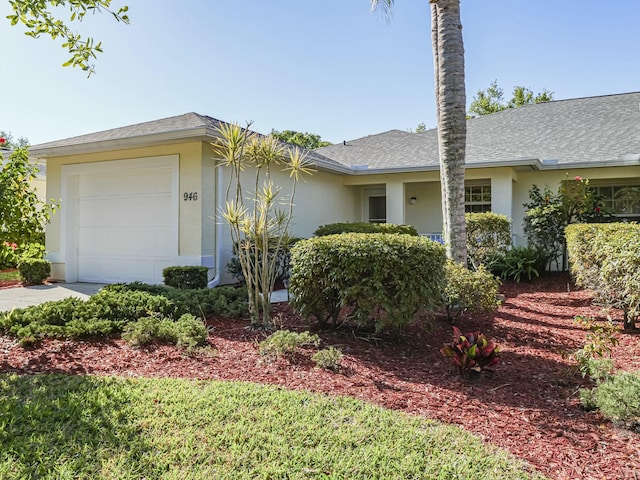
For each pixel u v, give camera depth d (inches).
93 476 90.8
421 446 107.6
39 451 98.7
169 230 370.3
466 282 237.0
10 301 309.4
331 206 538.0
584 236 272.4
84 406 122.7
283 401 131.2
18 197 200.8
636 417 119.6
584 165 462.6
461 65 277.3
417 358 186.7
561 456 107.5
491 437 116.6
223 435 108.7
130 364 165.8
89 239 412.5
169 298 245.0
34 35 163.3
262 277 221.0
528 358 188.7
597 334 170.1
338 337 208.8
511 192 466.9
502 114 657.0
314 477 93.0
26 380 144.0
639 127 530.9
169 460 97.2
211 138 331.3
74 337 189.9
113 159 386.9
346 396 139.6
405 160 561.3
